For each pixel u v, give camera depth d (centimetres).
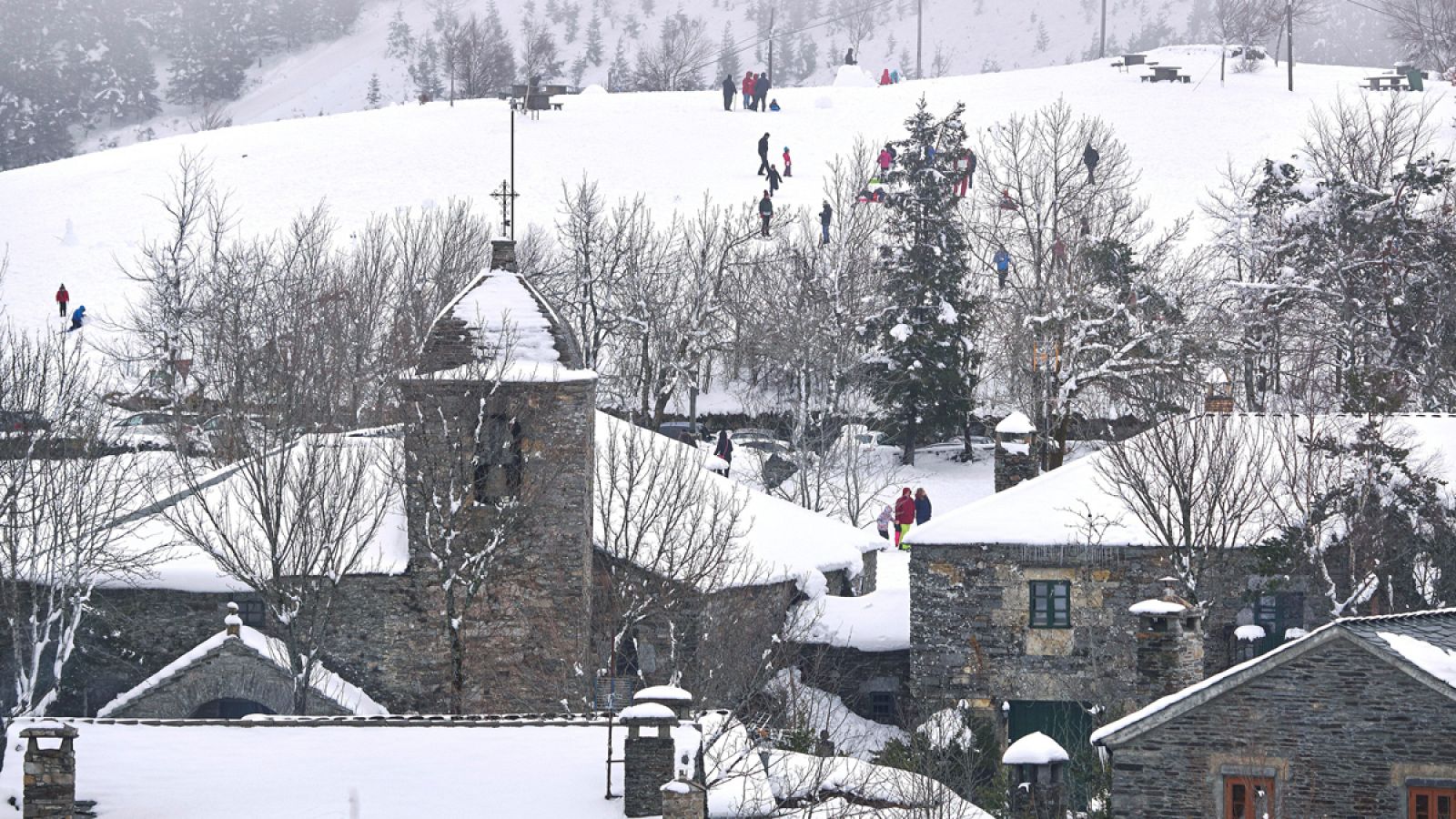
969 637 10644
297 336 15688
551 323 9962
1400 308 15812
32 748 5197
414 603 9938
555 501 9806
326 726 6288
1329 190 17538
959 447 19988
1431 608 9731
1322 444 10000
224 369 15975
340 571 9725
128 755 5859
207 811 5384
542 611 9831
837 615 11606
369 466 10581
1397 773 6303
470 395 9688
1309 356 15725
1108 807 8088
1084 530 10469
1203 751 6469
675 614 9700
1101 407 17712
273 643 9819
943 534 10662
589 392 9844
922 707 10644
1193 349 15625
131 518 10581
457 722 6369
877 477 18925
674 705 6188
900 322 19600
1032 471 12200
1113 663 10469
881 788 7675
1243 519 10144
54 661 10100
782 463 17975
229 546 9556
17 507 10475
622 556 10200
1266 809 6362
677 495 10000
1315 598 10125
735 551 11162
